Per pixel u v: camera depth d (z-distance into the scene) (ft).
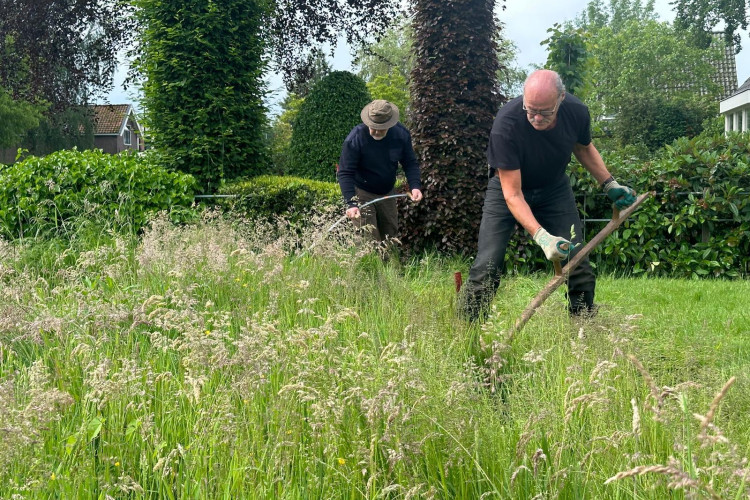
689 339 12.39
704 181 28.14
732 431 8.28
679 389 8.36
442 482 7.72
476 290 14.33
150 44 36.81
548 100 12.42
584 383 9.27
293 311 15.28
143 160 33.12
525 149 13.71
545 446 7.93
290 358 10.61
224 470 8.21
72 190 28.66
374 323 13.99
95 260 17.39
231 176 35.73
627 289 22.71
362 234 21.72
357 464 7.80
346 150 21.89
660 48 124.88
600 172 14.67
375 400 7.96
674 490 7.02
